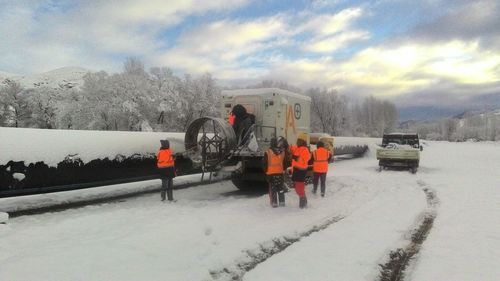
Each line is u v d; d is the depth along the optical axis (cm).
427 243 664
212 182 1522
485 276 514
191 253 582
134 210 929
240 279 522
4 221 798
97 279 470
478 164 2464
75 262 515
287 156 982
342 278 509
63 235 694
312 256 592
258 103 1323
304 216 846
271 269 542
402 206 989
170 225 736
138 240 626
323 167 1116
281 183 947
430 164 2462
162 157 1073
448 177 1697
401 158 1948
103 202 1098
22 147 952
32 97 5478
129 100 4531
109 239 638
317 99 7056
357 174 1806
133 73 5116
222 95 1389
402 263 583
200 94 5156
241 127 1246
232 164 1209
